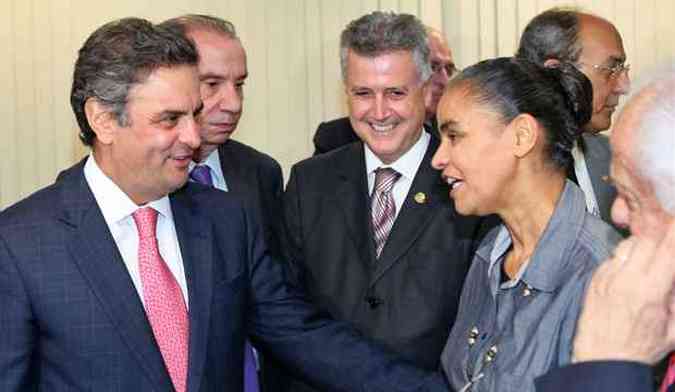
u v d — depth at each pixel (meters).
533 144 1.81
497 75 1.84
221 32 2.72
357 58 2.51
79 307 2.02
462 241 2.42
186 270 2.14
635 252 1.42
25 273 2.01
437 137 2.58
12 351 2.00
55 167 4.19
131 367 2.03
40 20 4.14
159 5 4.14
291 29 4.17
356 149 2.63
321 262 2.54
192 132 2.07
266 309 2.32
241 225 2.26
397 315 2.43
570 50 2.81
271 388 2.63
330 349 2.31
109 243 2.07
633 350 1.39
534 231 1.84
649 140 1.34
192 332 2.09
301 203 2.60
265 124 4.20
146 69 2.02
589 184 2.69
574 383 1.40
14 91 4.16
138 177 2.09
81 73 2.07
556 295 1.76
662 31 3.95
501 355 1.80
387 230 2.52
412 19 2.53
